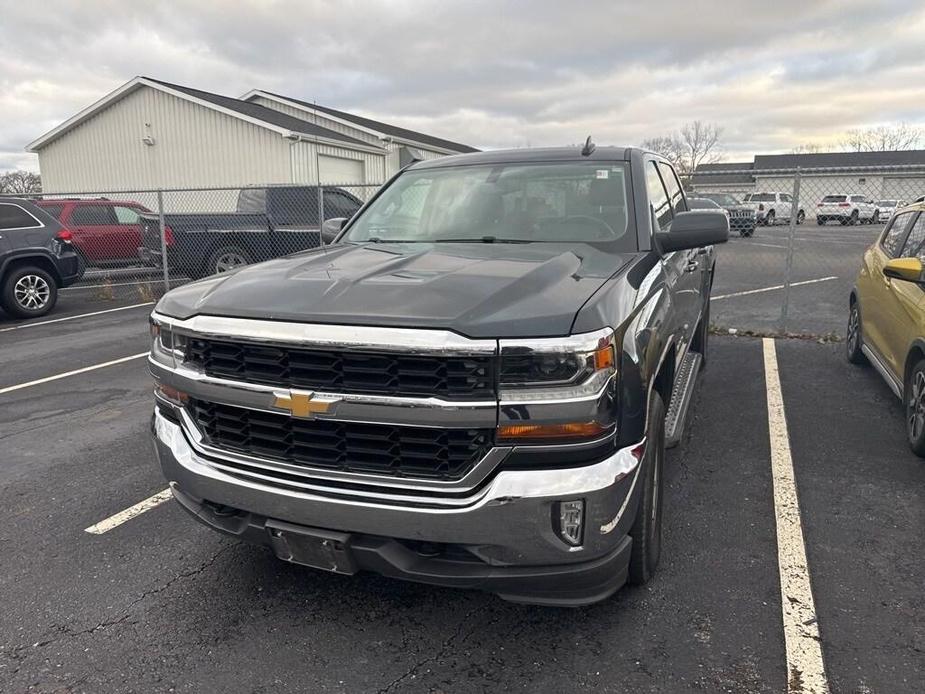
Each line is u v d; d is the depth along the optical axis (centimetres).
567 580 226
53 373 711
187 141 2216
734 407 532
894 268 426
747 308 1002
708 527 346
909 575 301
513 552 221
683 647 256
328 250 340
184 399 266
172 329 262
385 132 2861
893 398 550
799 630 264
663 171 459
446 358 213
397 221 385
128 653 261
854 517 355
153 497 401
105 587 306
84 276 1334
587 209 351
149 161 2289
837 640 258
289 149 2092
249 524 253
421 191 399
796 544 329
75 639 270
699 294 504
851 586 293
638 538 268
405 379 219
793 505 369
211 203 2225
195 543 346
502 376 213
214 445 259
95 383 667
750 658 249
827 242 2098
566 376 213
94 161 2375
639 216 340
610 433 224
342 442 232
